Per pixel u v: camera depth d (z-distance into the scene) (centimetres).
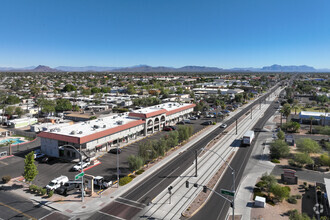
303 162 5862
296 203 4281
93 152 6750
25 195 4544
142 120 8725
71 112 13575
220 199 4412
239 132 9612
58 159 6488
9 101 14475
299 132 9481
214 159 6544
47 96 18200
